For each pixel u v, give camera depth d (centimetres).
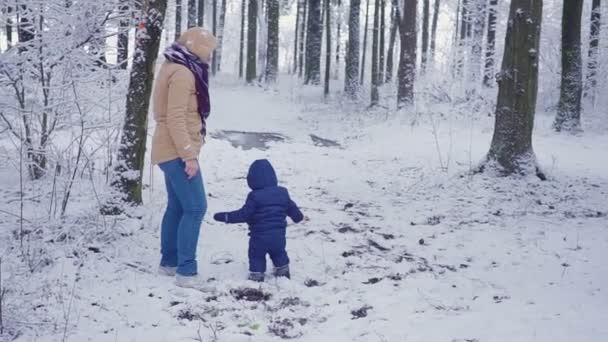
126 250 555
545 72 2561
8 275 455
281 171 1053
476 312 434
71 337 377
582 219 747
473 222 724
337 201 837
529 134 968
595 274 529
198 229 477
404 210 783
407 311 438
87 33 657
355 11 2473
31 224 557
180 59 467
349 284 499
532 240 642
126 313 419
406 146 1355
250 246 501
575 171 1081
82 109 648
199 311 429
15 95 656
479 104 1833
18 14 654
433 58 3031
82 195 671
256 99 2566
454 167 1083
